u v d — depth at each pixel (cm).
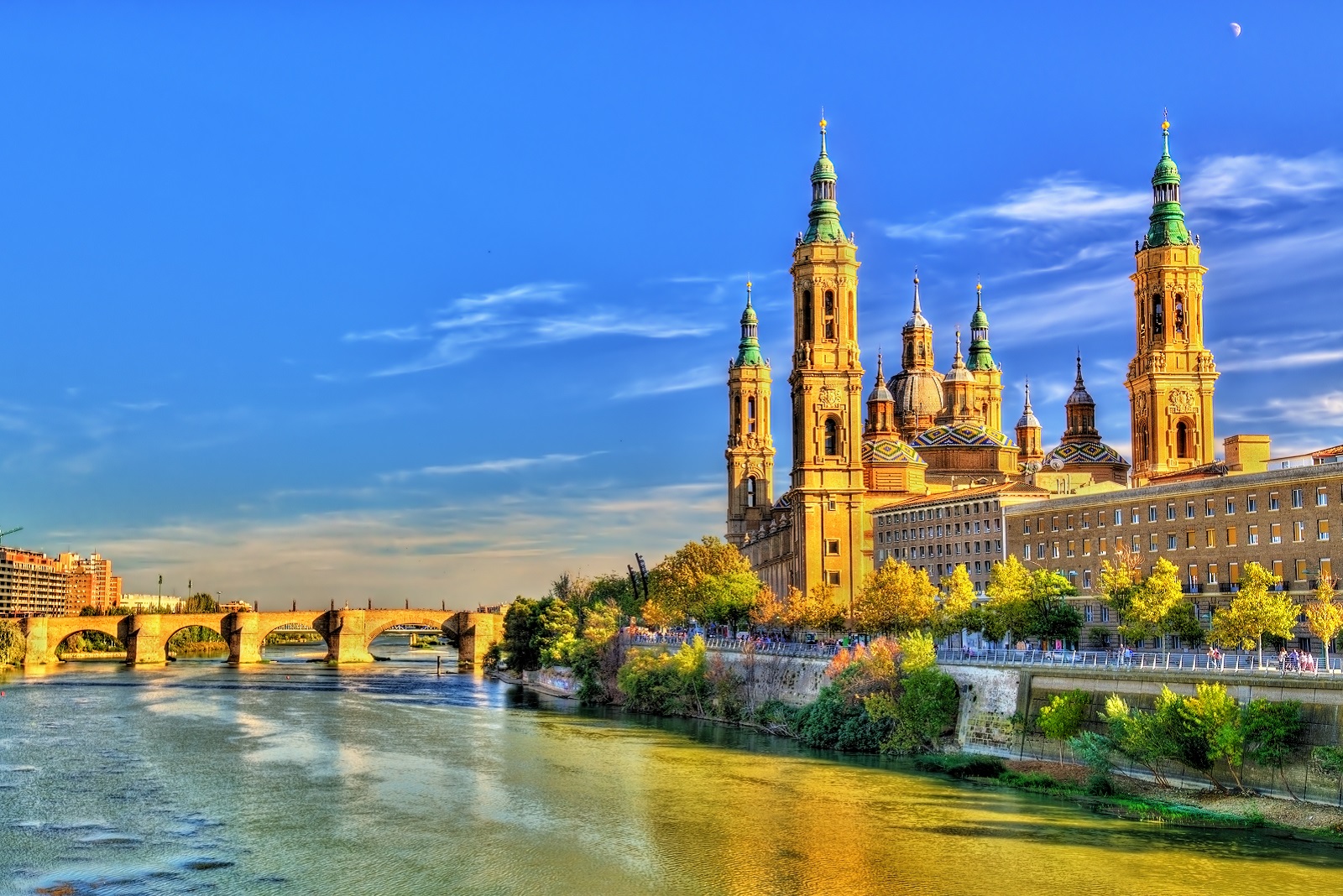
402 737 18188
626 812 12344
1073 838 10944
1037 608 17162
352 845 11150
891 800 12681
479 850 10956
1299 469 16788
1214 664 12925
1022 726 14225
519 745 17150
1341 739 10812
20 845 11194
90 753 16550
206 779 14375
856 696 16438
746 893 9681
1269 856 10194
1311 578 16562
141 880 10088
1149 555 19275
